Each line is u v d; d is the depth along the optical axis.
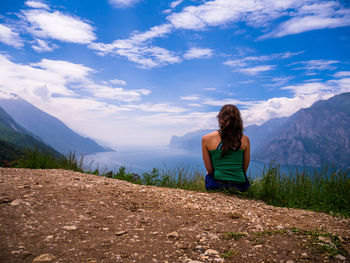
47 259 1.54
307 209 4.14
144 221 2.49
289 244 2.03
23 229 1.98
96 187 3.72
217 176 4.16
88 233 2.04
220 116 3.99
